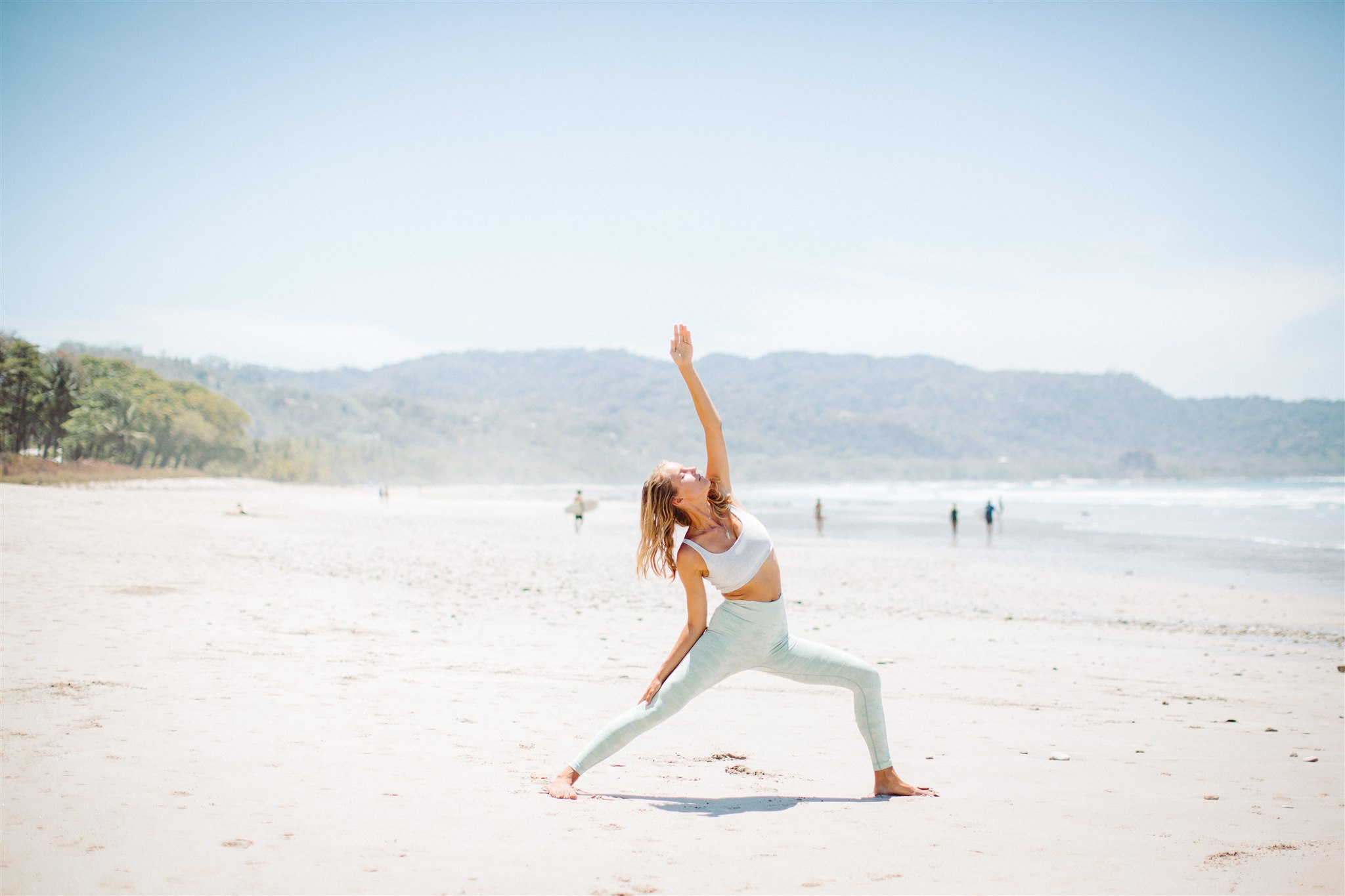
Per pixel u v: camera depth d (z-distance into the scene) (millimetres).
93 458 101938
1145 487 170625
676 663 3715
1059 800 4016
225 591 11914
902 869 2959
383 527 33719
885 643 10336
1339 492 112000
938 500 93312
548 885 2715
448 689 6453
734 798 3936
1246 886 2842
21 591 10555
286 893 2574
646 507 3639
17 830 3045
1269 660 9555
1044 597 16062
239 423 143875
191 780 3771
